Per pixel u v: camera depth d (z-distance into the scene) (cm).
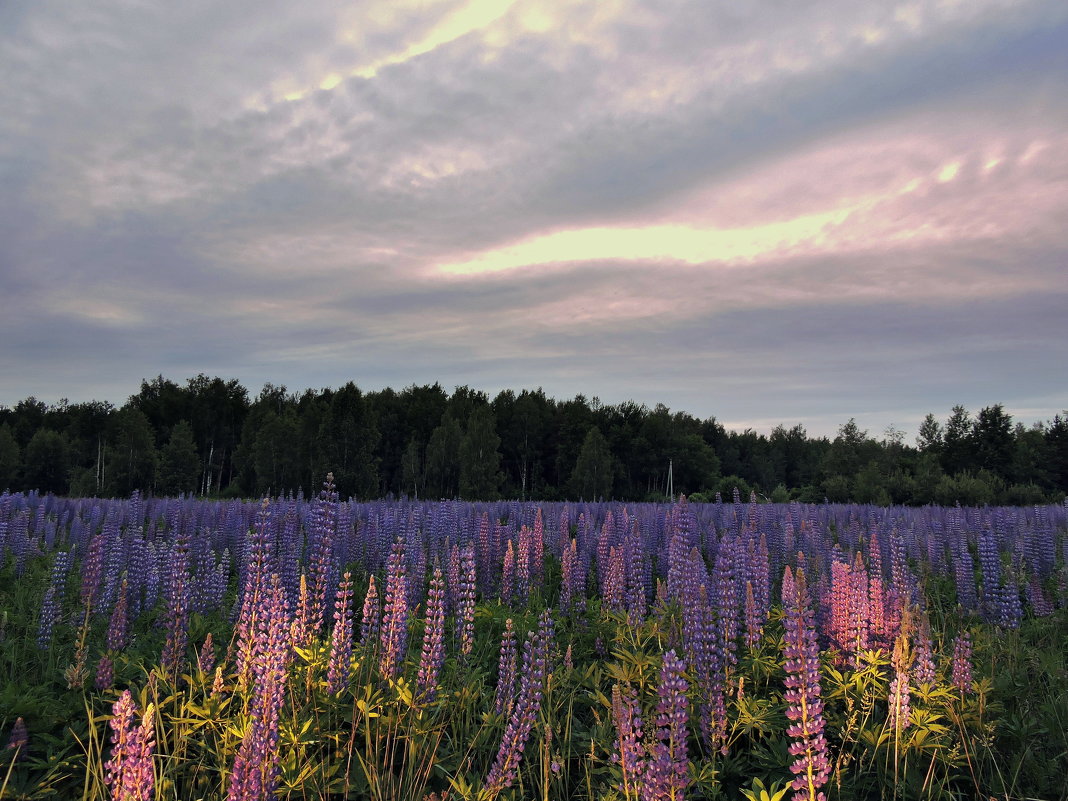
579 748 575
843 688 608
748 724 559
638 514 1855
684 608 642
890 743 545
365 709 519
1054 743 562
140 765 356
